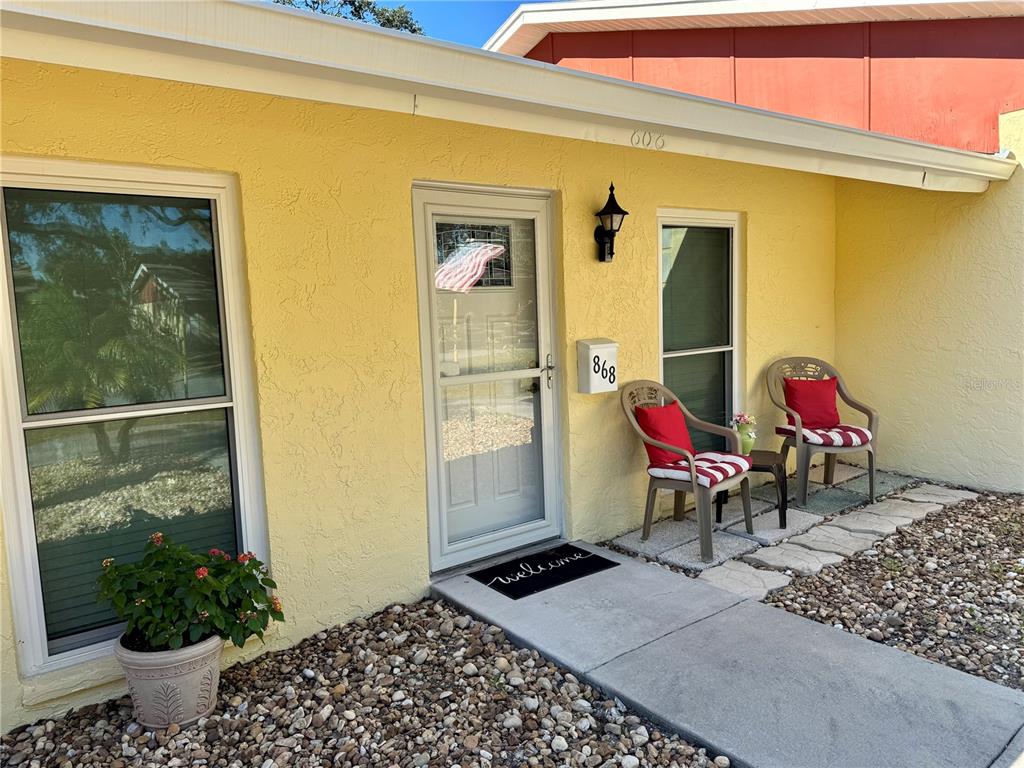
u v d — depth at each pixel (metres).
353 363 3.30
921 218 5.47
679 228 4.98
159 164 2.76
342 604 3.36
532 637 3.08
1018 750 2.24
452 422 3.96
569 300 4.17
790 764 2.21
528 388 4.27
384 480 3.45
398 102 2.63
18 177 2.54
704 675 2.73
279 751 2.43
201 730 2.56
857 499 5.12
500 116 2.93
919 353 5.59
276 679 2.91
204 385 3.02
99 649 2.78
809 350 5.85
